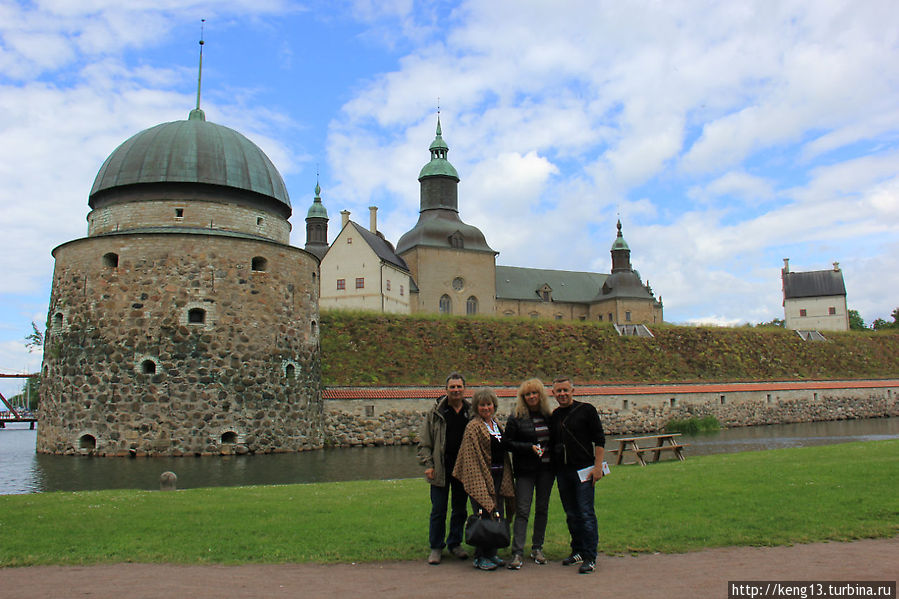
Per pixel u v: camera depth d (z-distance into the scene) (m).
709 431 42.62
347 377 37.94
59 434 28.30
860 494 12.55
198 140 31.56
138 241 28.59
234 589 7.56
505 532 8.35
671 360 52.41
